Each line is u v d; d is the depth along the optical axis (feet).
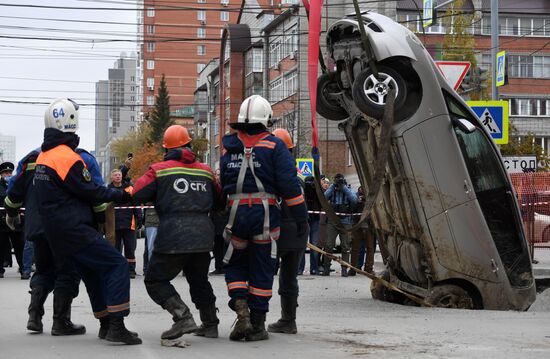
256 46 203.21
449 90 33.94
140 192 22.97
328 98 36.35
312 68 31.81
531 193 64.23
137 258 73.26
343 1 161.17
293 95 170.60
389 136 31.89
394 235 36.35
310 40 31.91
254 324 23.95
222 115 230.89
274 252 23.58
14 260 73.46
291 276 25.59
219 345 23.17
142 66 449.89
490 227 34.94
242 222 23.36
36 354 21.68
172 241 22.82
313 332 26.22
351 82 34.45
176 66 446.19
